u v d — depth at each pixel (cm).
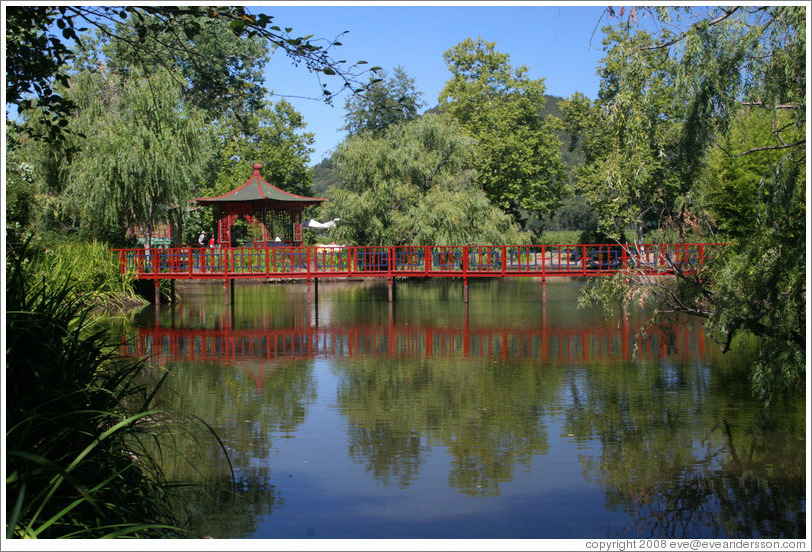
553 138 3816
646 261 870
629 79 745
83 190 2209
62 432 427
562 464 675
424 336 1549
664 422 812
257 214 2761
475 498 589
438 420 835
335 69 585
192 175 2331
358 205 2959
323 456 700
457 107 3750
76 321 585
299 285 3166
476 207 3005
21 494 362
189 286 3111
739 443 731
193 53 715
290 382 1063
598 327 1659
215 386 1030
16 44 665
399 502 582
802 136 670
